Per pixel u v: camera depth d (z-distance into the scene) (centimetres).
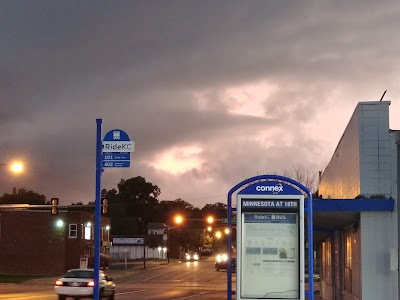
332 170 2644
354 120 1856
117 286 4666
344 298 2200
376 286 1705
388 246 1709
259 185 1443
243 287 1425
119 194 14650
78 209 10756
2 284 5053
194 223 14712
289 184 1442
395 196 1717
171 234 13275
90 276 2925
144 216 14488
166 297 3375
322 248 3216
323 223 2075
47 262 6494
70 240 6619
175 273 7075
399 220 1709
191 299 3209
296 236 1432
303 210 1431
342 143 2217
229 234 1545
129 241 10056
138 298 3275
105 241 8050
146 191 14738
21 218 6531
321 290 3231
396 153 1736
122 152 1430
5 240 6538
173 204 15450
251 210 1440
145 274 6875
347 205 1711
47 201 11700
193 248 14550
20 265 6500
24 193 11625
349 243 2084
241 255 1431
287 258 1429
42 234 6531
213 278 6000
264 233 1436
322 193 3306
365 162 1741
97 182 1432
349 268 2072
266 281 1423
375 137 1748
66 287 2853
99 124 1440
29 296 3469
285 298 1418
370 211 1720
